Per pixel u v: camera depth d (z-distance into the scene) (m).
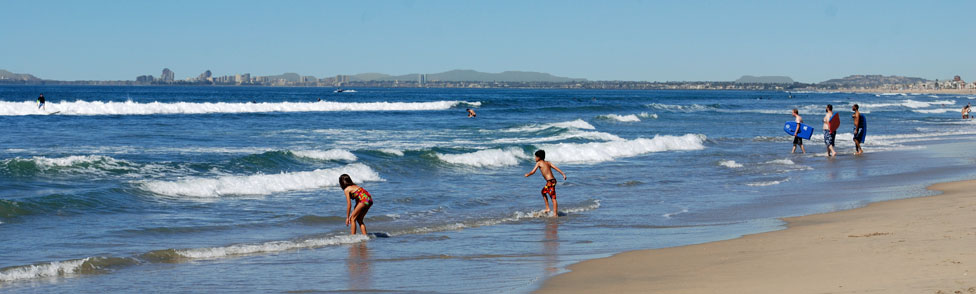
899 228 9.55
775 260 7.77
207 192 14.46
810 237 9.38
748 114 60.41
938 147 28.06
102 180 15.56
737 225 11.22
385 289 7.16
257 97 119.62
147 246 9.69
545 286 7.08
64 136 27.98
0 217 11.12
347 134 32.16
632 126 42.22
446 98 123.38
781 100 124.25
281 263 8.58
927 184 16.30
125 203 12.89
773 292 6.12
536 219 12.22
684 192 15.64
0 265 8.39
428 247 9.70
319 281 7.57
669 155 24.59
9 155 20.89
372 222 11.82
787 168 20.64
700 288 6.53
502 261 8.64
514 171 19.62
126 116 44.00
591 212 12.95
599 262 8.31
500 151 21.86
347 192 10.72
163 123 37.47
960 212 10.90
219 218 11.98
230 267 8.34
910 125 46.38
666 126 42.50
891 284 6.00
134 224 11.23
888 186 16.19
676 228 11.12
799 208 13.03
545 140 29.70
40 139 26.45
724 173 19.34
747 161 22.67
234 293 7.06
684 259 8.27
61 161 16.64
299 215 12.40
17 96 106.19
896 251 7.60
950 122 50.34
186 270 8.15
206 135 29.95
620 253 8.90
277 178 15.71
